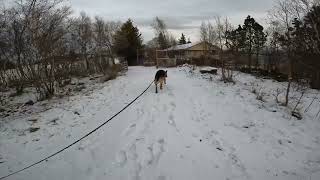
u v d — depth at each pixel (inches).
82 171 214.4
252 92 537.0
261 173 214.2
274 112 390.9
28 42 539.2
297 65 754.8
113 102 430.9
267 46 1037.2
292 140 287.3
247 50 1257.4
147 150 245.4
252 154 246.4
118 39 1620.3
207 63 1035.3
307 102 483.5
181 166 219.1
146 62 1477.6
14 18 594.9
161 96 454.6
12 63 672.4
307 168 225.1
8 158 244.7
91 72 948.0
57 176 208.5
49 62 567.8
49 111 403.9
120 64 1011.9
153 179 200.4
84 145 262.7
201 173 210.1
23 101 512.7
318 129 329.7
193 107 386.6
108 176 205.0
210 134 286.7
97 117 352.5
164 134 281.7
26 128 325.7
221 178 204.2
